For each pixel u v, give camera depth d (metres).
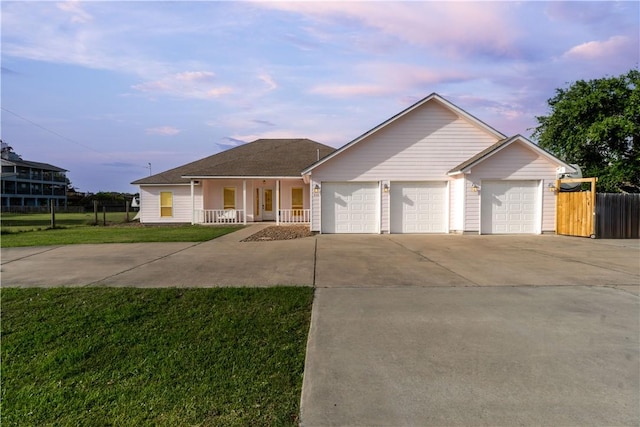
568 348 3.65
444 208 15.19
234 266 7.84
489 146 15.09
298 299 5.19
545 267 7.65
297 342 3.81
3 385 3.01
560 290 5.77
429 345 3.74
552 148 22.14
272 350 3.62
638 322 4.35
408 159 15.12
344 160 15.09
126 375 3.16
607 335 3.97
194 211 20.80
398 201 15.19
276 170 20.55
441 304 5.06
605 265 7.85
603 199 13.02
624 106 19.05
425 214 15.21
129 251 10.13
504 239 12.90
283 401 2.77
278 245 11.45
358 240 12.80
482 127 14.98
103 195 60.56
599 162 20.92
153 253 9.76
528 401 2.76
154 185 21.70
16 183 61.91
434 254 9.51
